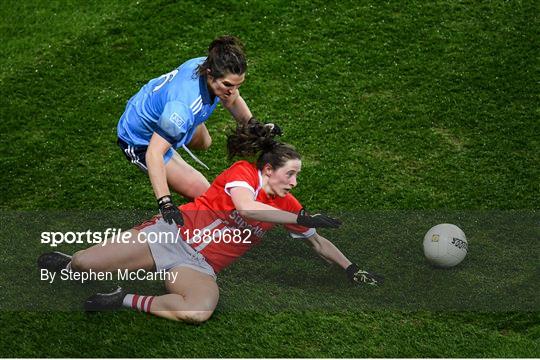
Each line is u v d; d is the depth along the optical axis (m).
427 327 21.84
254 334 21.55
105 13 34.53
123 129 23.64
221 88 21.86
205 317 21.72
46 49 33.03
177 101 21.94
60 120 29.86
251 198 21.77
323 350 21.11
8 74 31.94
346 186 26.88
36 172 27.73
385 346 21.23
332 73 31.41
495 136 28.64
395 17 33.66
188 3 34.56
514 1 34.19
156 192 21.72
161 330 21.59
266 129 21.94
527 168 27.39
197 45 32.88
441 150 28.20
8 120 29.91
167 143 22.08
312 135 28.88
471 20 33.44
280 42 32.75
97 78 31.67
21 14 34.97
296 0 34.47
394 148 28.33
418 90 30.56
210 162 28.00
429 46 32.38
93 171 27.75
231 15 34.03
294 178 22.08
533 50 32.03
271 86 30.89
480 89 30.47
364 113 29.70
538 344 21.27
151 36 33.34
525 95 30.16
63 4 35.31
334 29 33.22
